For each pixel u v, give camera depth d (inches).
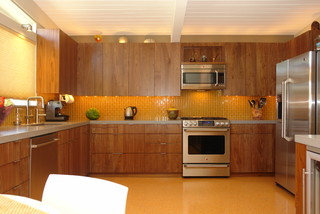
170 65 172.9
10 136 73.5
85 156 154.0
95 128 162.1
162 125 162.2
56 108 149.9
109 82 172.6
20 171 80.3
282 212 105.7
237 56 174.6
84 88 171.9
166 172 162.2
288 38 188.4
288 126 128.5
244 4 142.9
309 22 167.3
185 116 185.2
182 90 185.2
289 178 128.0
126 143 161.9
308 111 111.5
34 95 139.5
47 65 140.7
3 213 22.8
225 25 171.9
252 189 137.4
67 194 37.9
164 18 160.7
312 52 111.4
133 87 172.7
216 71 171.8
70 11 150.9
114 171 161.5
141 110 184.5
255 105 179.3
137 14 155.1
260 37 188.7
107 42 185.9
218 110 185.9
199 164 160.4
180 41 187.9
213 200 120.3
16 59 122.3
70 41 159.3
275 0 138.0
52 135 104.9
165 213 105.0
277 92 142.6
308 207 65.8
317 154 62.6
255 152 163.0
